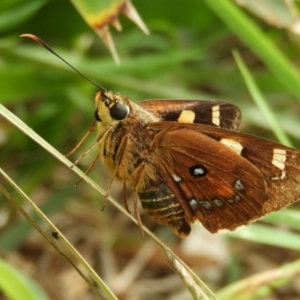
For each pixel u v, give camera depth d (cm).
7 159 25
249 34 22
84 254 25
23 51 23
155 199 20
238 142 20
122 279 24
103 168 25
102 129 20
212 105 21
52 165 24
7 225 24
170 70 25
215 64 27
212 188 20
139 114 20
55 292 24
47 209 24
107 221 25
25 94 24
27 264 24
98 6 20
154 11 24
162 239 25
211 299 20
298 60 26
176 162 20
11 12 22
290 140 25
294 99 27
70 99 24
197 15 24
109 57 26
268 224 25
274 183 20
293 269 21
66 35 24
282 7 21
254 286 21
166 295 24
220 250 25
